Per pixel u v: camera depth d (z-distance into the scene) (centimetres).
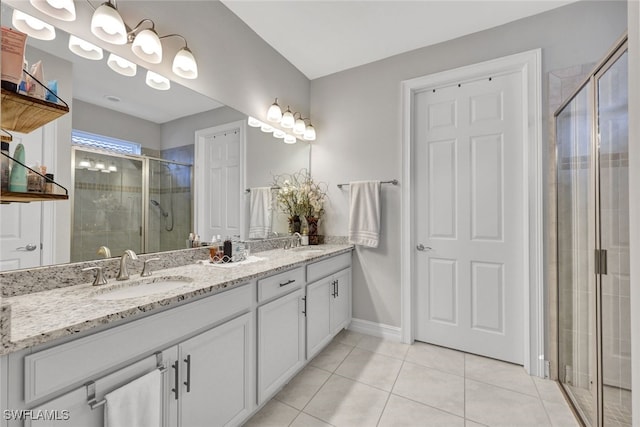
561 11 202
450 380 200
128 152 154
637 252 51
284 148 270
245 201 228
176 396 116
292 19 219
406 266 256
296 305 195
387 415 165
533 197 208
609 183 140
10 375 76
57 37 126
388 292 265
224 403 138
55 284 125
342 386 192
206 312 130
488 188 231
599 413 143
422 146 257
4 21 111
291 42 247
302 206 285
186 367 120
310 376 204
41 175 112
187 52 166
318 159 303
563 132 191
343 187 288
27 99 100
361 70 281
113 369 97
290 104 277
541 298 205
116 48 147
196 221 190
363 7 205
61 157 127
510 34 218
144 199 161
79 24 132
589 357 160
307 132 290
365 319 276
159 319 111
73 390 87
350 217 274
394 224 263
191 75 175
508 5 201
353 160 283
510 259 224
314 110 306
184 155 183
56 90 119
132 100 155
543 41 207
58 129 126
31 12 118
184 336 120
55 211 126
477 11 207
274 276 174
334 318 246
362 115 280
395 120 263
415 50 255
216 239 203
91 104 138
